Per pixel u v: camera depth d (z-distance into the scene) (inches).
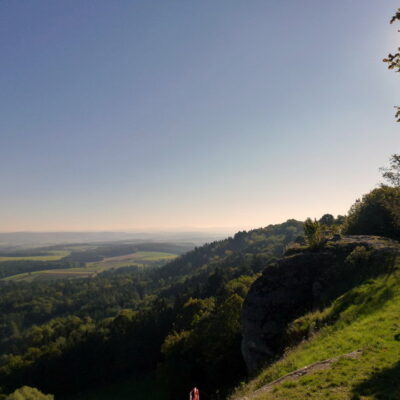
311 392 360.2
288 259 1163.3
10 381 2785.4
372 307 629.6
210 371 1624.0
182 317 2753.4
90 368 2817.4
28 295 7175.2
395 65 399.2
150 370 2755.9
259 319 1042.7
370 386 335.9
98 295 6884.8
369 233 1454.2
